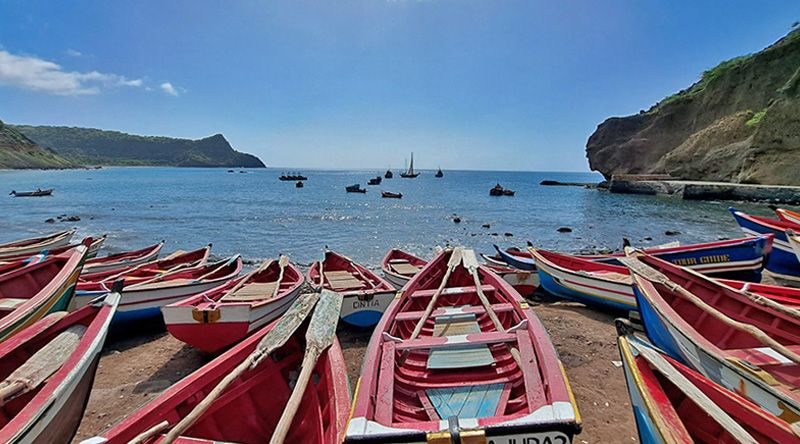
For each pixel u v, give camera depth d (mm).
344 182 96312
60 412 3469
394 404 3781
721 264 9258
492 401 3783
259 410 4383
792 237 9500
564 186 85500
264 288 8406
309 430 3961
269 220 30828
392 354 4277
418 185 86812
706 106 56000
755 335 4383
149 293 8062
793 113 38250
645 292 5527
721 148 47531
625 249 7824
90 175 112875
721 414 2812
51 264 7855
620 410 5160
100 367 6727
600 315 8961
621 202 43469
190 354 7199
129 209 36344
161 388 6004
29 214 31500
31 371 3471
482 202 45844
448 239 23234
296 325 4945
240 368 3842
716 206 36125
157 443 3191
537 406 3381
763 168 39594
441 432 2818
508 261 12516
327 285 8812
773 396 3506
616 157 67312
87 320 4582
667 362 3387
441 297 7109
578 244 21656
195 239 23000
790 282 11562
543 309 9555
